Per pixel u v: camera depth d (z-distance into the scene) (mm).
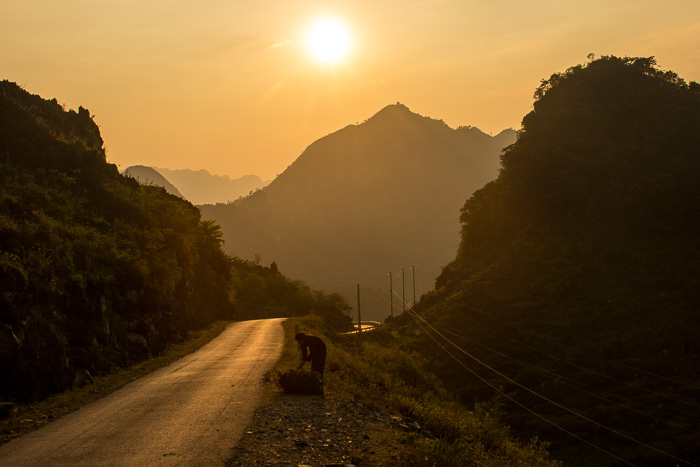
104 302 20234
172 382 15836
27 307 14750
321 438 9047
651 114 76875
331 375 16172
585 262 61562
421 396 23422
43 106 37562
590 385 39281
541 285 61406
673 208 62938
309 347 14250
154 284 27312
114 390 15047
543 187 77938
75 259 20125
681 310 46594
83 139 38344
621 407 34500
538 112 92188
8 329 13352
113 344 20188
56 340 15477
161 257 31484
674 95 80312
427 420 13188
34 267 16641
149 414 11234
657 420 31625
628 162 71375
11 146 28438
